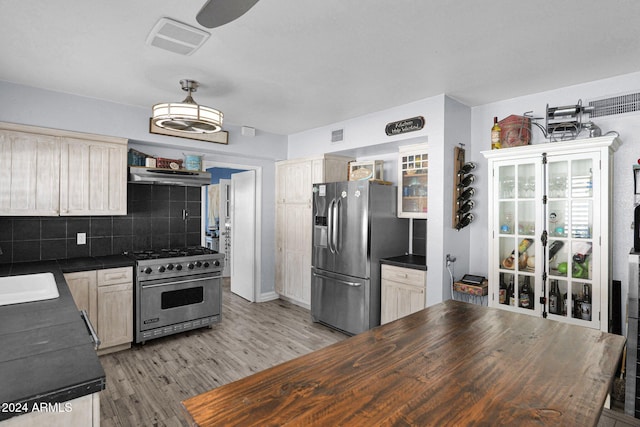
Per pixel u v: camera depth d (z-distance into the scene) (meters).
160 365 2.98
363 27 2.01
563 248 2.65
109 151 3.36
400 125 3.47
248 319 4.20
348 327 3.63
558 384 1.05
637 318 2.18
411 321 1.64
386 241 3.64
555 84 2.88
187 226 4.21
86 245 3.53
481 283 3.11
